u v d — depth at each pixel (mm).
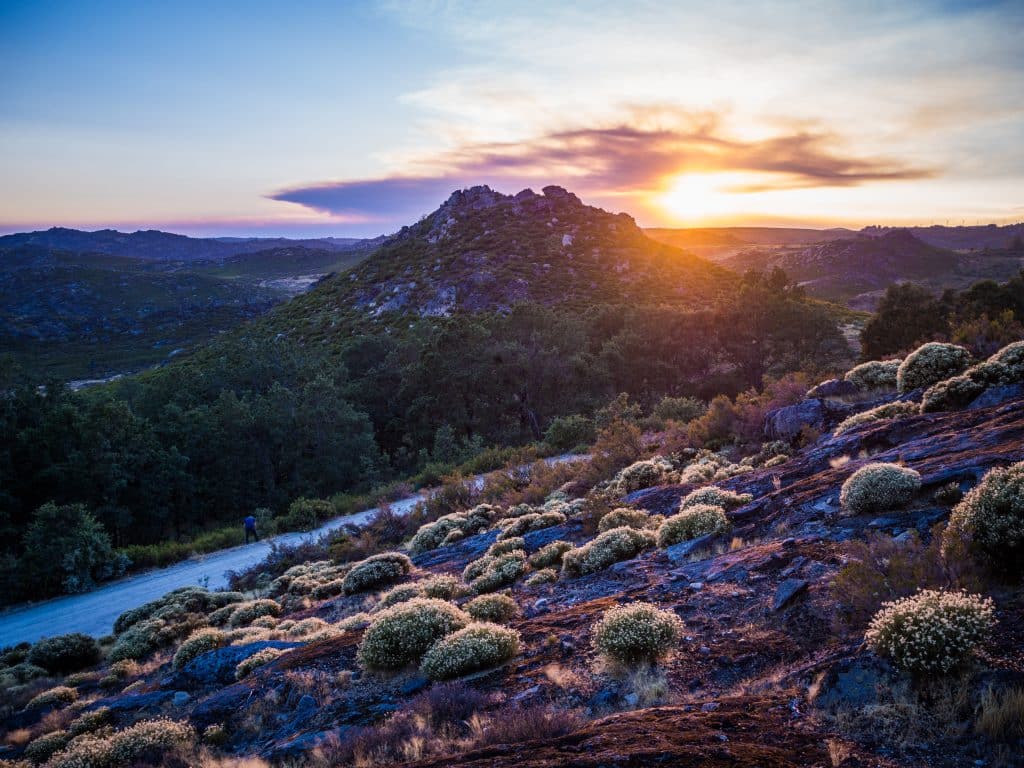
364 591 18828
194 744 9773
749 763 4895
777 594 8344
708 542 12039
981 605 5648
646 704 6867
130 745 9719
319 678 10562
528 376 62688
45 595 29203
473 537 22703
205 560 32531
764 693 6230
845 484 10875
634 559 12820
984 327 21781
